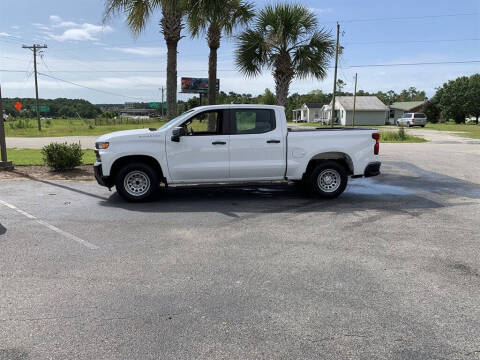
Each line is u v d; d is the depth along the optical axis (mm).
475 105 72250
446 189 9297
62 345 2953
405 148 20203
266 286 3984
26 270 4355
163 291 3859
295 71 14656
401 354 2867
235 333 3133
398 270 4402
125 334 3105
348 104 62500
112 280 4109
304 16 13883
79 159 11672
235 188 9352
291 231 5879
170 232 5797
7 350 2883
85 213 6887
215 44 13859
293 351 2900
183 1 10570
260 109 7789
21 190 8898
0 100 11258
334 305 3594
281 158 7824
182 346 2951
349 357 2830
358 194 8703
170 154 7543
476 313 3465
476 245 5254
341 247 5160
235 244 5273
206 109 7684
